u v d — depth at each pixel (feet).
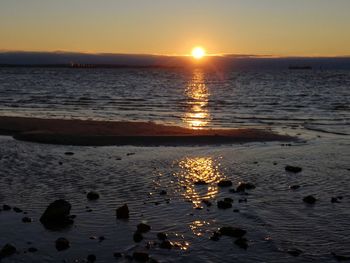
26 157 68.74
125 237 35.91
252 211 42.80
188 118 132.05
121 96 219.20
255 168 63.41
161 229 37.81
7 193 47.96
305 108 164.86
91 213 41.70
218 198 47.37
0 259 31.48
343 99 209.15
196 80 498.69
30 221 39.22
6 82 366.63
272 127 113.39
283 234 36.96
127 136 91.71
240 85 362.33
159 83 395.34
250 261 31.83
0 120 112.06
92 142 85.46
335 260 32.12
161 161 68.03
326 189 51.70
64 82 385.91
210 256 32.53
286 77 631.15
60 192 48.78
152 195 48.11
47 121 112.16
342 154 75.36
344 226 38.91
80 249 33.50
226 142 87.92
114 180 54.70
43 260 31.53
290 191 50.62
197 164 66.03
